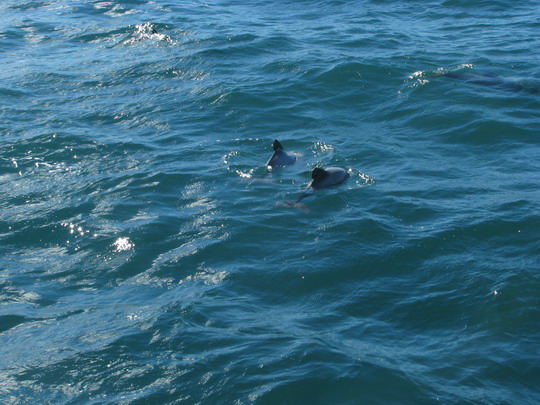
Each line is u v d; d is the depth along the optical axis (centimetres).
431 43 2186
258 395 739
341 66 1916
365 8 2712
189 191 1276
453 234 1083
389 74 1875
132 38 2311
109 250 1083
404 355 809
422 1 2767
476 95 1698
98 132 1569
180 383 763
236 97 1748
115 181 1321
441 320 882
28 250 1097
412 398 735
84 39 2338
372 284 971
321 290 962
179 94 1797
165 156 1434
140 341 841
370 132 1549
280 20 2578
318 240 1087
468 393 743
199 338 843
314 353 804
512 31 2309
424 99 1702
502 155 1405
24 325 897
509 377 770
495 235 1079
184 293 957
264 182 1303
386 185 1276
